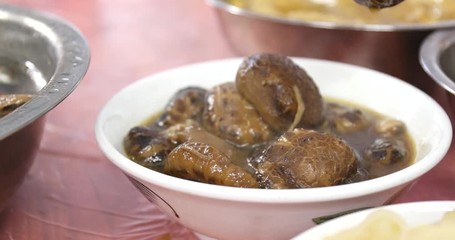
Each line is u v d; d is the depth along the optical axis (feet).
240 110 1.87
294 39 2.34
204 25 3.13
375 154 1.81
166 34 3.02
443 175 2.04
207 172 1.65
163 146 1.82
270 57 1.87
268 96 1.84
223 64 2.10
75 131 2.26
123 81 2.57
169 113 1.95
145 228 1.87
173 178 1.60
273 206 1.57
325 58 2.36
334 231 1.49
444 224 1.52
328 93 2.09
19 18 2.11
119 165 1.66
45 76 2.01
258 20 2.35
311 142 1.69
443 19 2.72
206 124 1.90
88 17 3.28
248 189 1.57
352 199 1.58
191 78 2.08
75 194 1.98
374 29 2.25
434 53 2.11
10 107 1.79
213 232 1.69
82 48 1.90
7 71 2.12
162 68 2.66
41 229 1.87
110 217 1.90
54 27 2.04
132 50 2.83
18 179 1.75
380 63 2.33
